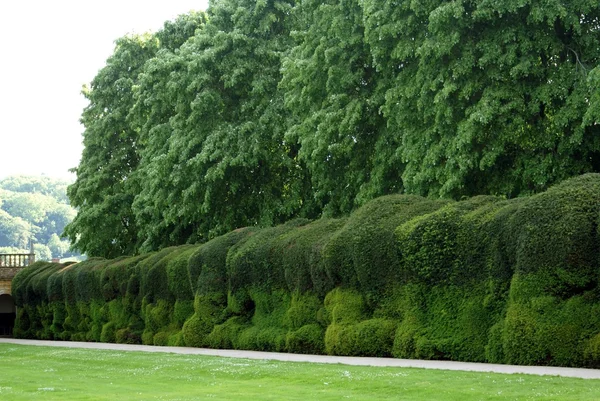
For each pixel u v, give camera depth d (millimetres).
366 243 20391
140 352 24547
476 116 22906
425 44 23812
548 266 16094
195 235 37406
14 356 25219
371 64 28328
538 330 16094
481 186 25094
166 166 34812
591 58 23641
